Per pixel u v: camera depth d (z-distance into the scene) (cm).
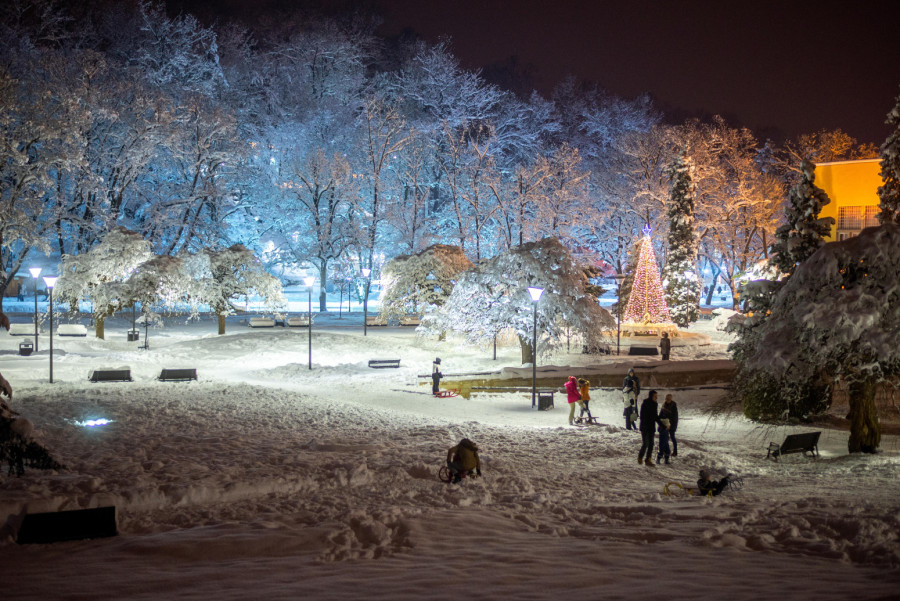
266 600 562
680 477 1373
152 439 1522
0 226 4403
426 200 7581
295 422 1927
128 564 684
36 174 4650
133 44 7231
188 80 7175
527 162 8844
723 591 577
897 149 2722
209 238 6500
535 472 1345
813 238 2127
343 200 6800
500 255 3697
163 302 4494
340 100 7675
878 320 1612
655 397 1535
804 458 1709
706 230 6556
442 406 2631
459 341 4384
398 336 4753
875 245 1630
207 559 705
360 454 1411
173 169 6800
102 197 5481
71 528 787
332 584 609
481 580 620
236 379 3231
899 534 763
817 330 1678
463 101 8144
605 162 7925
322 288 6781
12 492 915
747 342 2027
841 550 715
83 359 3356
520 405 2692
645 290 4744
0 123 4550
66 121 4941
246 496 1020
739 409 2423
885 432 2083
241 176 7012
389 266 4822
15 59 5525
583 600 557
